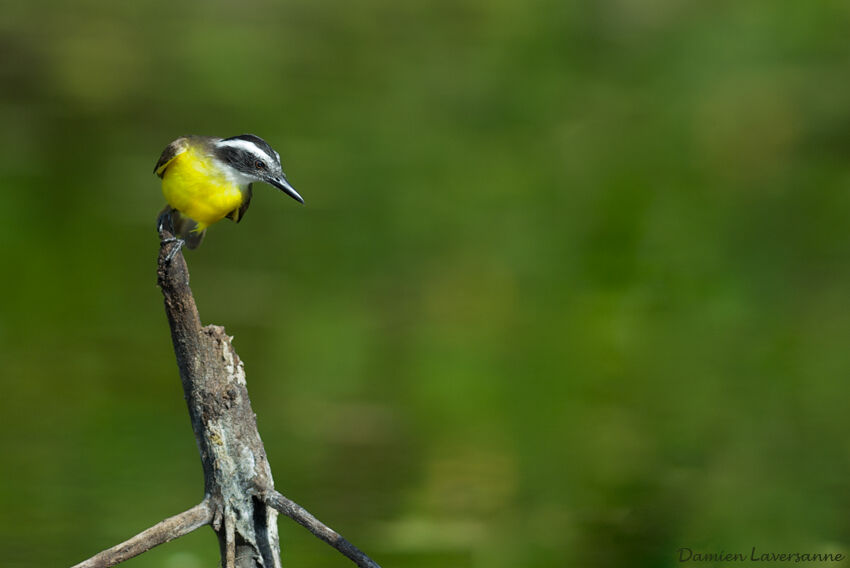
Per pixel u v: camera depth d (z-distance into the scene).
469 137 22.48
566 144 21.50
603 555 9.09
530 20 27.34
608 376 12.78
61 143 21.44
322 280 16.11
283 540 9.23
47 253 16.55
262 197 19.42
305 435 11.34
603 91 24.20
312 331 14.26
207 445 6.12
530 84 24.75
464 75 25.80
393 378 12.98
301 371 13.10
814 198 18.28
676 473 10.43
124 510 9.36
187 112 23.55
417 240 17.73
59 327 14.08
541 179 20.06
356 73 26.34
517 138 22.33
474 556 8.96
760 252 16.56
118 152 21.28
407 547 9.09
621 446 10.88
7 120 22.47
